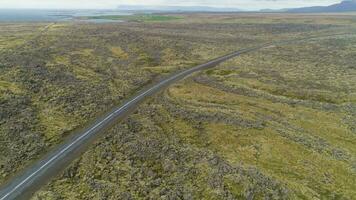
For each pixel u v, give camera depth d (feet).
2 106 205.26
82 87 270.05
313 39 621.31
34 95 236.43
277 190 140.15
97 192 134.00
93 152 165.27
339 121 227.61
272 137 193.26
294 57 455.63
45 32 554.87
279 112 238.48
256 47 533.96
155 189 138.72
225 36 648.79
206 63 406.00
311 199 137.49
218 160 162.09
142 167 155.22
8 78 259.39
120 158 162.20
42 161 156.04
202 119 215.92
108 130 192.95
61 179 141.49
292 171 158.81
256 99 270.26
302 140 191.21
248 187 140.15
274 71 370.12
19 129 183.52
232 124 208.64
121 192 134.41
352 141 198.70
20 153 161.79
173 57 430.61
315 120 227.20
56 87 259.60
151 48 471.62
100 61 369.50
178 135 191.83
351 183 152.97
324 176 156.25
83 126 200.03
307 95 283.18
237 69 374.43
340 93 292.81
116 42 485.97
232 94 280.31
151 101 251.39
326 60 437.58
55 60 344.49
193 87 295.07
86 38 495.41
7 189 133.18
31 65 305.53
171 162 159.33
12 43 412.36
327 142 193.06
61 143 175.63
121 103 245.86
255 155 171.94
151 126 201.36
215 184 141.69
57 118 207.10
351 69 389.39
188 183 143.33
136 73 337.31
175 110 230.68
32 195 129.08
